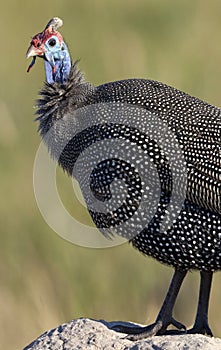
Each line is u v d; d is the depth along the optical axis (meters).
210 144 20.20
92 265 28.56
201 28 46.84
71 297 27.62
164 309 20.69
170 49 42.78
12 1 47.47
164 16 49.00
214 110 20.72
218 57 41.88
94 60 38.91
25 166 33.53
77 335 20.00
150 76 37.16
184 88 36.06
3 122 34.72
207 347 19.09
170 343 19.31
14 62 41.72
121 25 48.12
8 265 28.88
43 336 20.16
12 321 27.17
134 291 28.12
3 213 31.08
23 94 38.31
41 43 22.06
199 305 20.83
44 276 28.36
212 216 20.03
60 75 22.03
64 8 48.72
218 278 27.64
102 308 27.52
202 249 20.17
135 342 19.72
